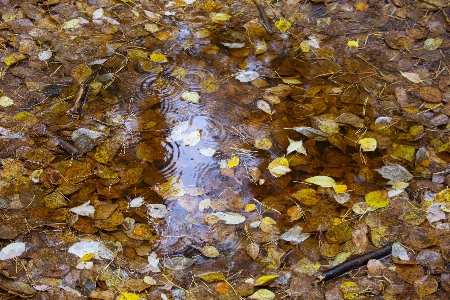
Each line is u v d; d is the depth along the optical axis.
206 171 2.26
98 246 2.11
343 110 2.41
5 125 2.33
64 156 2.28
